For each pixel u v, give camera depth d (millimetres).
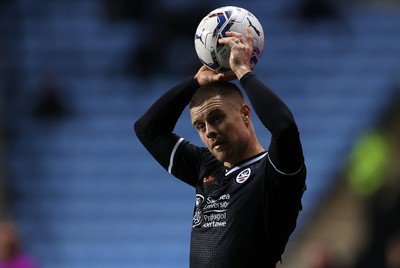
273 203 16391
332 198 50750
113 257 49219
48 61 58500
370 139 46344
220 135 16781
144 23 59625
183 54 56625
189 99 18609
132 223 50688
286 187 16188
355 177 45719
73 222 50719
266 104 16109
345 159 52594
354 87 57625
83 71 57969
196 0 59219
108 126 55281
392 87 57656
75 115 55656
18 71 57625
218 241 16703
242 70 16688
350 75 58406
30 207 51344
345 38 60500
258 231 16531
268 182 16375
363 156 45562
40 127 54812
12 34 59406
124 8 59938
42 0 61250
